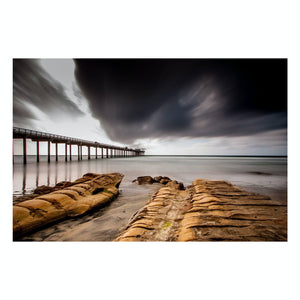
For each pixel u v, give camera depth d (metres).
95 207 5.77
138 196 8.07
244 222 3.46
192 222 3.51
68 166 25.23
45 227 4.43
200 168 26.22
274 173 19.61
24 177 14.11
